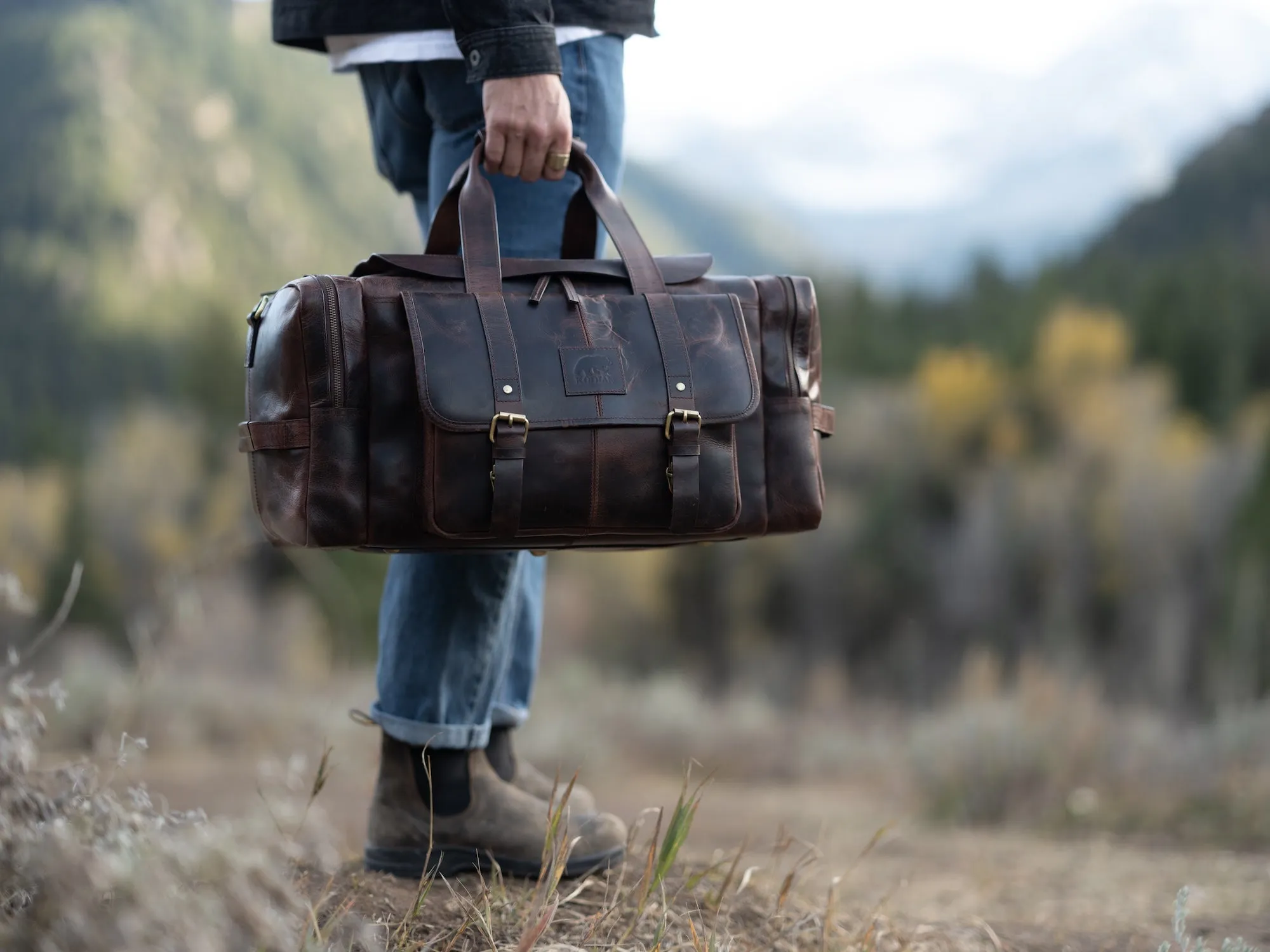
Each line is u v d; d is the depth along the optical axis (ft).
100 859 3.09
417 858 5.88
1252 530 100.12
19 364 269.85
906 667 109.40
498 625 5.89
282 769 5.72
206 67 438.40
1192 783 14.56
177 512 130.31
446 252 5.51
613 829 6.03
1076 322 137.39
